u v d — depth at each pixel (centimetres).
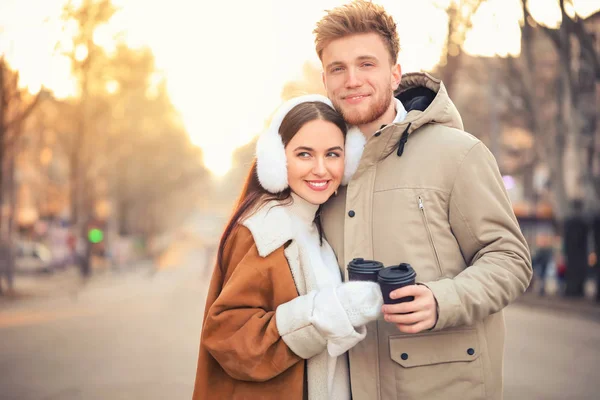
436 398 218
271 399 219
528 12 1406
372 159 236
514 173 2242
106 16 1617
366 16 233
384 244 229
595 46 1341
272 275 222
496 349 230
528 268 218
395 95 269
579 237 1739
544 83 1711
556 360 855
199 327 1183
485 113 2397
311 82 1622
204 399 228
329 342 206
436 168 228
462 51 1489
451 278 225
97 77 2561
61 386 677
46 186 4638
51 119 2698
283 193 238
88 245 2941
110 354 889
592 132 1516
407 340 220
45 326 1244
